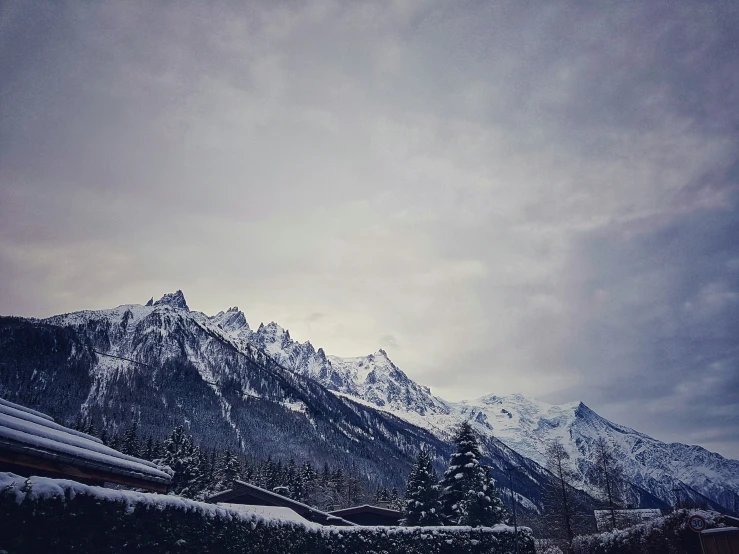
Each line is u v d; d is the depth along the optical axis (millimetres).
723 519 34094
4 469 15031
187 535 16141
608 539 42250
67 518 12125
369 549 27203
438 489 54906
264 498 41594
